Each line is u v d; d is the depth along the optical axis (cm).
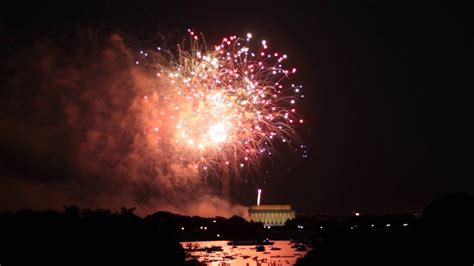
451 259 10175
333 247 13188
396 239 11750
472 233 10631
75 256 10431
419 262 10606
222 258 18075
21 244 10025
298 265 14638
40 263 9931
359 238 12750
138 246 11788
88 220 11494
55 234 10562
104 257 10900
